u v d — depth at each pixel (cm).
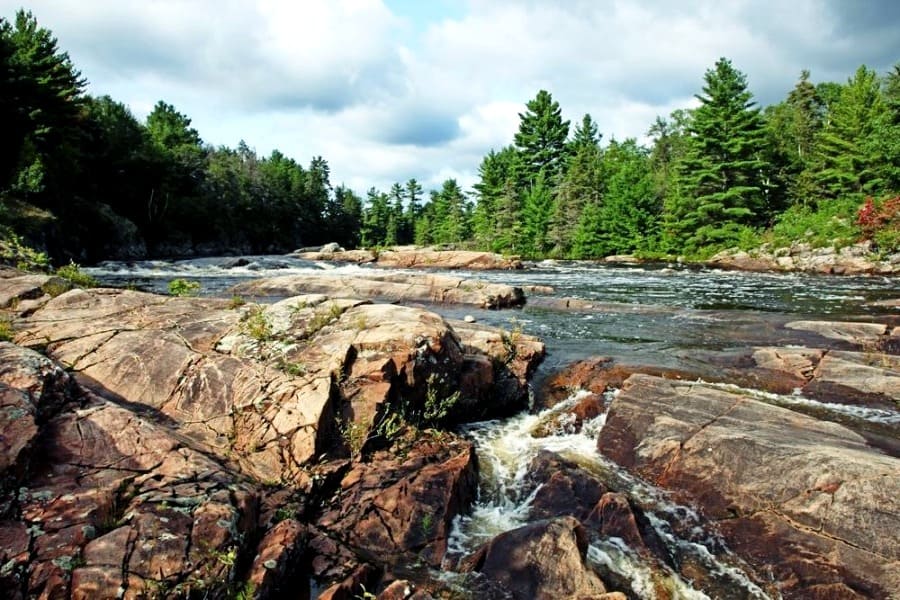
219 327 805
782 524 528
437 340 769
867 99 4306
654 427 709
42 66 3884
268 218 7938
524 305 1842
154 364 707
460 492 605
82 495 440
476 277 2986
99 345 746
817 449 590
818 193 4253
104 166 4872
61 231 3145
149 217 5238
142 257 4422
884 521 489
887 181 3578
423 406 755
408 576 491
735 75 4266
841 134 4141
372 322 801
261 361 714
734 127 4181
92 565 380
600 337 1293
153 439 530
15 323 810
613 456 704
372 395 676
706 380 941
